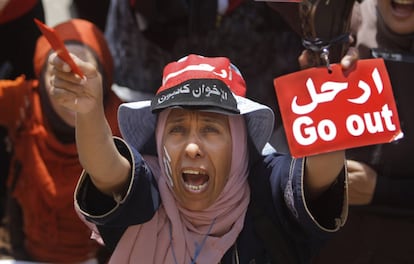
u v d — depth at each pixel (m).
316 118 3.80
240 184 4.31
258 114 4.33
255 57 6.97
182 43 7.05
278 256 4.27
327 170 3.97
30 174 6.25
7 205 6.45
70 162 6.21
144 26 7.06
